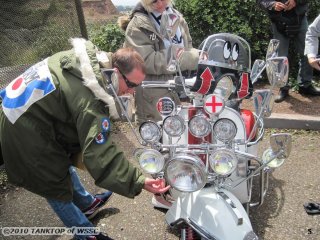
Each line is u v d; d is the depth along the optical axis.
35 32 4.92
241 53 2.88
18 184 2.63
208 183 2.60
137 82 2.48
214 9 5.89
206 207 2.44
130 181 2.34
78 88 2.31
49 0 4.98
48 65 2.44
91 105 2.29
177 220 2.52
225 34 2.81
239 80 2.68
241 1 5.83
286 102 5.37
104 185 2.35
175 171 2.22
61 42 5.14
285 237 3.04
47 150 2.47
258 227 3.15
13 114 2.43
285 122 4.80
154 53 3.54
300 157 4.16
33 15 4.89
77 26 5.30
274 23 5.32
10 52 4.75
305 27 5.22
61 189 2.62
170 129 2.40
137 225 3.26
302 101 5.38
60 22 5.12
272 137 2.44
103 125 2.30
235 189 2.74
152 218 3.34
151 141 2.50
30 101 2.39
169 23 2.87
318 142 4.47
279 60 2.56
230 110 2.81
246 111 3.13
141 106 3.75
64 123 2.47
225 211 2.40
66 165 2.59
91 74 2.27
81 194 3.19
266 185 3.06
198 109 2.72
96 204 3.27
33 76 2.46
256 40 5.93
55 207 2.77
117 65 2.41
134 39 3.55
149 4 3.46
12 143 2.48
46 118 2.43
